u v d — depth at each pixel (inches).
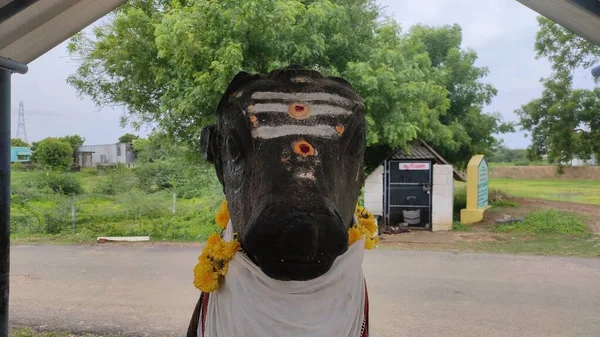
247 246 59.1
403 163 480.1
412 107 445.7
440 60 648.4
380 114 405.1
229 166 75.5
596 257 349.1
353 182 74.7
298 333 70.7
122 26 407.5
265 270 62.2
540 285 275.9
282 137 65.9
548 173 1154.0
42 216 517.3
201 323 88.7
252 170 66.5
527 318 221.0
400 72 396.8
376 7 438.3
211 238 83.8
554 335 200.8
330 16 374.9
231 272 76.5
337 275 74.1
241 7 338.6
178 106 366.6
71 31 136.7
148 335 204.1
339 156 68.3
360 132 75.3
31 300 254.2
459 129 579.2
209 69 354.0
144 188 672.4
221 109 81.0
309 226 55.4
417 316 223.8
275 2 347.6
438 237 434.6
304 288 71.3
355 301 78.7
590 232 440.1
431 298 251.6
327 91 72.7
